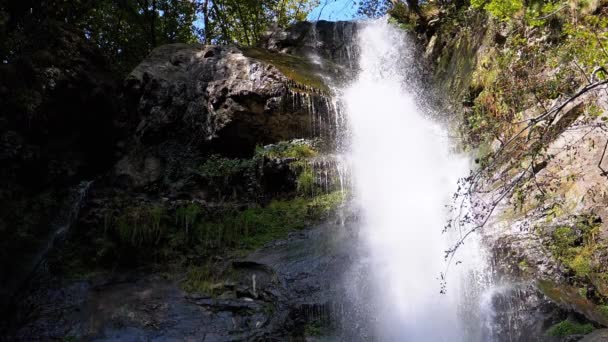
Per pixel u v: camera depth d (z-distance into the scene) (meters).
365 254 7.12
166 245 7.96
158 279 7.36
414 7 15.05
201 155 10.34
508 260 6.18
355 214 8.33
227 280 7.04
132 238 7.83
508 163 7.29
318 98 10.55
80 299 6.95
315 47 15.27
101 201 8.67
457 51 12.36
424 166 9.48
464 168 8.80
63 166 10.76
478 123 7.20
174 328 6.20
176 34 17.72
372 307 6.36
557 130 6.73
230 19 21.28
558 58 6.59
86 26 15.70
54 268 7.72
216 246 8.02
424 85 13.06
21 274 8.48
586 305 5.39
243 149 10.28
